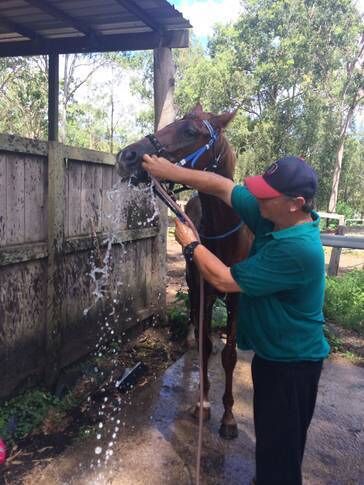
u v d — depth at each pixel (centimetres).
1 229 301
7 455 281
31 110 1906
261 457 206
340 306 607
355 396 385
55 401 338
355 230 1142
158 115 496
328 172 2359
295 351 194
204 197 275
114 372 399
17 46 584
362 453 304
